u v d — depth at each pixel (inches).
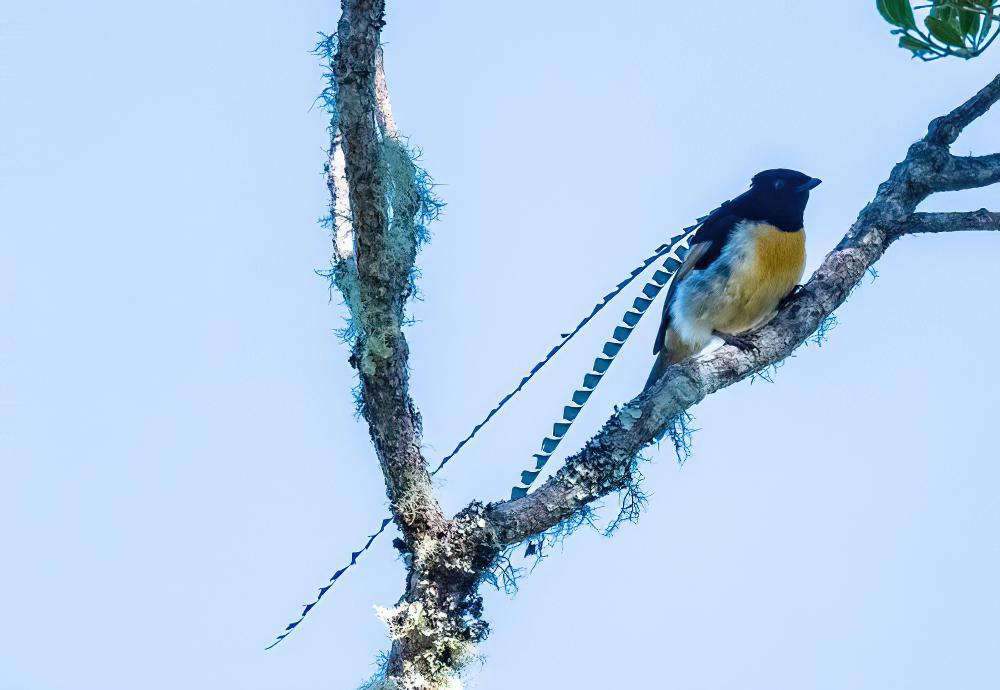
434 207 380.2
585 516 374.3
